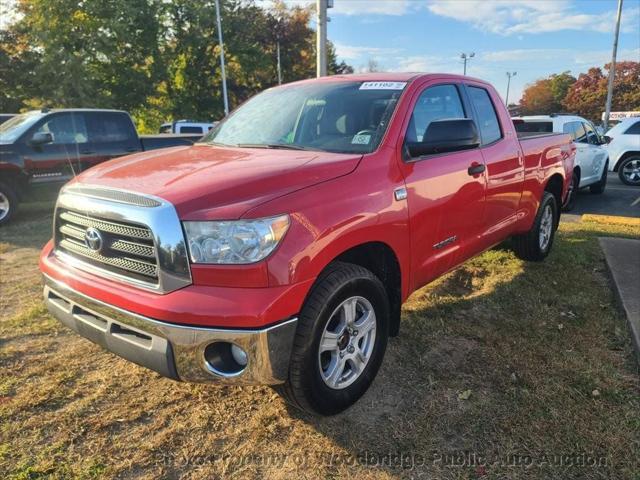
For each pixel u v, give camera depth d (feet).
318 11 32.65
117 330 8.23
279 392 8.54
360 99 11.32
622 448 8.34
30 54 86.58
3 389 9.95
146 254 7.74
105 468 7.93
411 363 10.99
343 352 8.95
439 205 11.07
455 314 13.47
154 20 96.58
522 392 9.87
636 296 14.08
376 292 9.34
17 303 14.52
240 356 7.65
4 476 7.72
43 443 8.47
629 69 217.36
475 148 12.76
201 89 114.93
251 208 7.50
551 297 14.67
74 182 9.39
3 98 87.35
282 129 11.59
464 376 10.47
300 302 7.75
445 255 11.76
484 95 14.19
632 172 43.39
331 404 8.73
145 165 9.64
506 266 17.51
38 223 26.73
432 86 11.94
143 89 96.84
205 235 7.39
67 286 8.84
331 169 8.94
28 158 26.50
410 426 8.95
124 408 9.46
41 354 11.43
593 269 17.48
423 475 7.85
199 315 7.23
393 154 10.02
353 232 8.66
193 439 8.64
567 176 18.88
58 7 85.56
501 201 14.06
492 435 8.70
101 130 29.48
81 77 85.61
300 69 145.59
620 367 10.83
